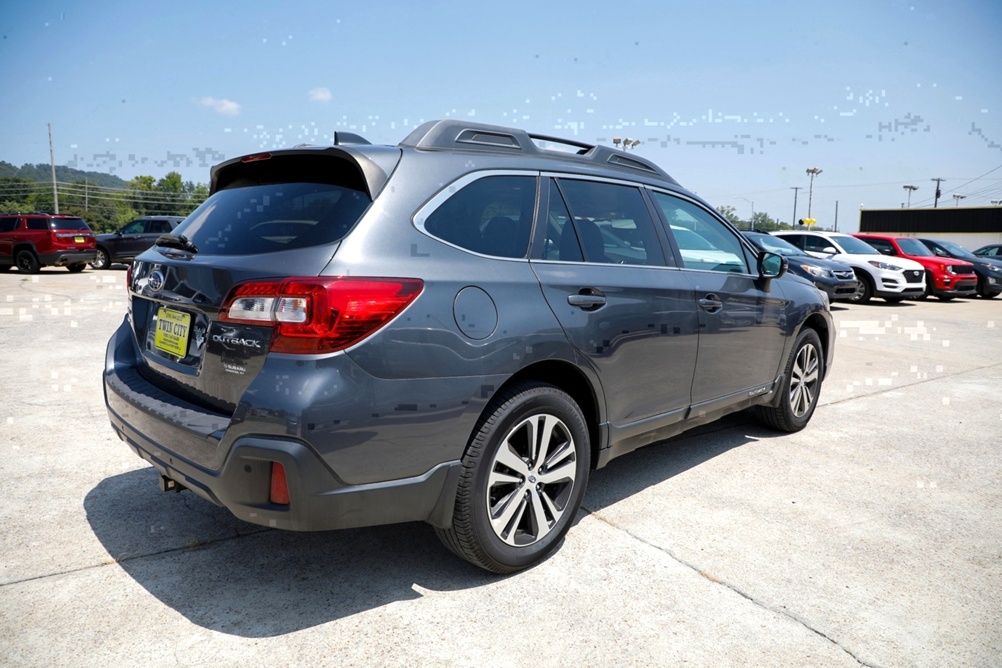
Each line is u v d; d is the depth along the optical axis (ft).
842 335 31.58
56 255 58.75
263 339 6.90
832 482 12.05
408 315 7.14
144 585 8.11
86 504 10.36
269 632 7.24
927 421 16.28
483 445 7.85
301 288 6.73
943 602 8.13
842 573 8.77
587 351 8.96
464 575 8.51
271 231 7.60
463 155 8.63
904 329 34.12
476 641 7.16
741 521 10.31
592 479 12.02
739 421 15.99
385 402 7.00
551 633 7.33
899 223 148.15
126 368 9.27
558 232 9.27
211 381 7.47
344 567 8.66
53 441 13.19
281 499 6.81
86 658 6.73
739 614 7.77
